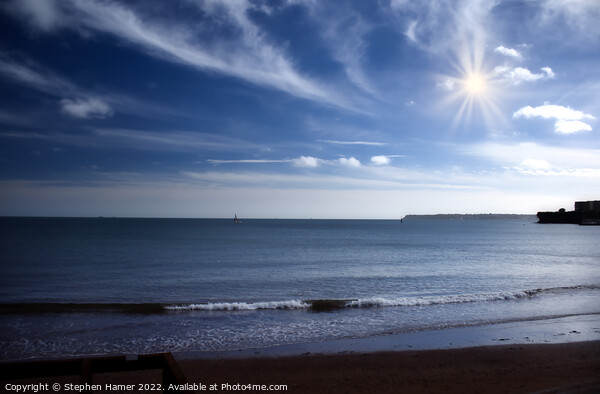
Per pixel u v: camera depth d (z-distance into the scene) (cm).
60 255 3881
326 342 1122
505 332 1228
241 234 9281
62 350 1035
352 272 2806
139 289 2103
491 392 705
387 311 1523
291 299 1841
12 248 4638
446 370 877
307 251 4647
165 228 13088
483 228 16975
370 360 962
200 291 2050
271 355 1002
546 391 635
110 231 9938
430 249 5228
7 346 1062
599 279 2531
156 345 1086
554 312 1515
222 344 1099
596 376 789
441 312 1509
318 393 743
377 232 11681
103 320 1359
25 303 1611
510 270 2984
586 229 15350
